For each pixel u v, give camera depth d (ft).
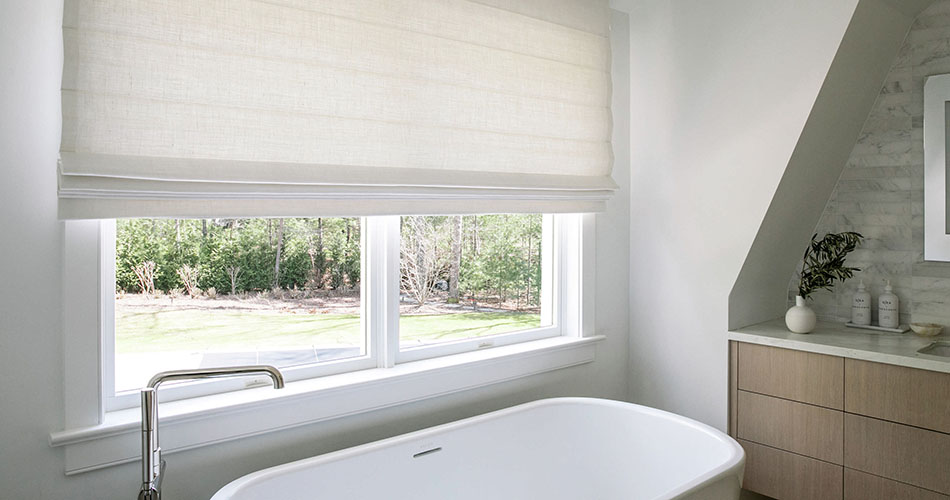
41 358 5.08
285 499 5.72
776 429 8.50
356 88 6.38
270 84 5.84
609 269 9.79
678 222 9.43
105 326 5.61
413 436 6.70
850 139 8.96
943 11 8.26
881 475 7.55
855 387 7.73
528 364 8.54
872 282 9.09
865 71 8.32
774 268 9.44
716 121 8.89
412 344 7.94
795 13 7.99
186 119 5.42
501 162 7.70
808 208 9.12
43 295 5.08
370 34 6.46
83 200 5.00
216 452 5.92
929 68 8.41
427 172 6.96
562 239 9.46
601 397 9.73
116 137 5.10
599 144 8.90
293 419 6.32
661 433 7.51
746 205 8.60
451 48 7.15
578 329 9.36
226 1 5.57
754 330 8.94
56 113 5.09
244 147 5.72
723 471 6.22
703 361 9.23
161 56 5.29
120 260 5.78
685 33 9.21
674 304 9.55
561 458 7.90
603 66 8.92
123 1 5.10
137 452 5.47
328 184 6.15
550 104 8.22
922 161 8.52
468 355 8.11
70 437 5.09
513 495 7.45
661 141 9.59
